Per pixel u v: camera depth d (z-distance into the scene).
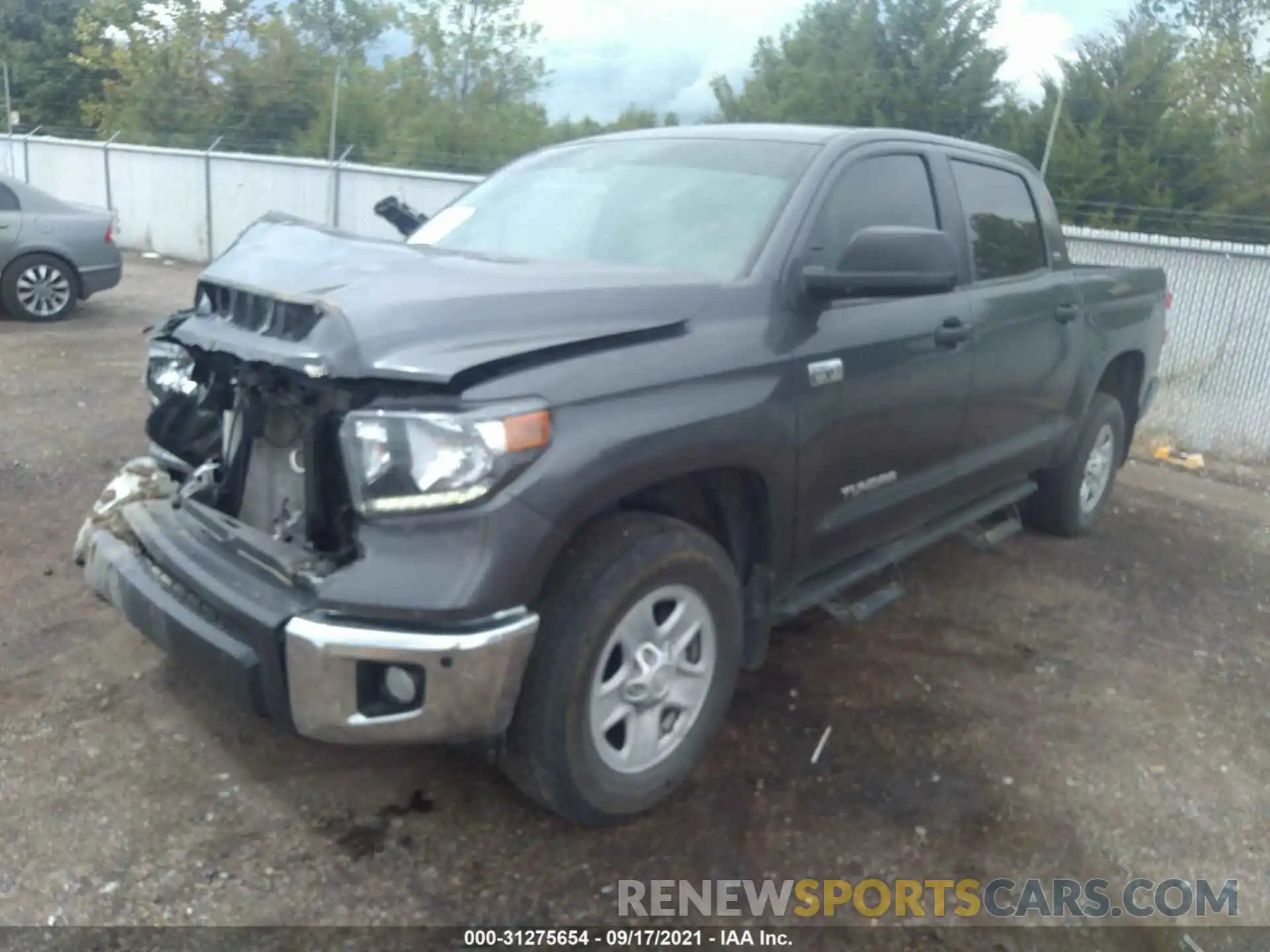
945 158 4.62
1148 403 6.35
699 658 3.34
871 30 16.22
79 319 11.33
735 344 3.31
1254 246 8.85
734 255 3.62
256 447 3.27
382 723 2.75
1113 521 6.52
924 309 4.14
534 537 2.76
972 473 4.63
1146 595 5.36
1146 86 14.17
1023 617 4.96
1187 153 13.71
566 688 2.91
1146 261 9.21
